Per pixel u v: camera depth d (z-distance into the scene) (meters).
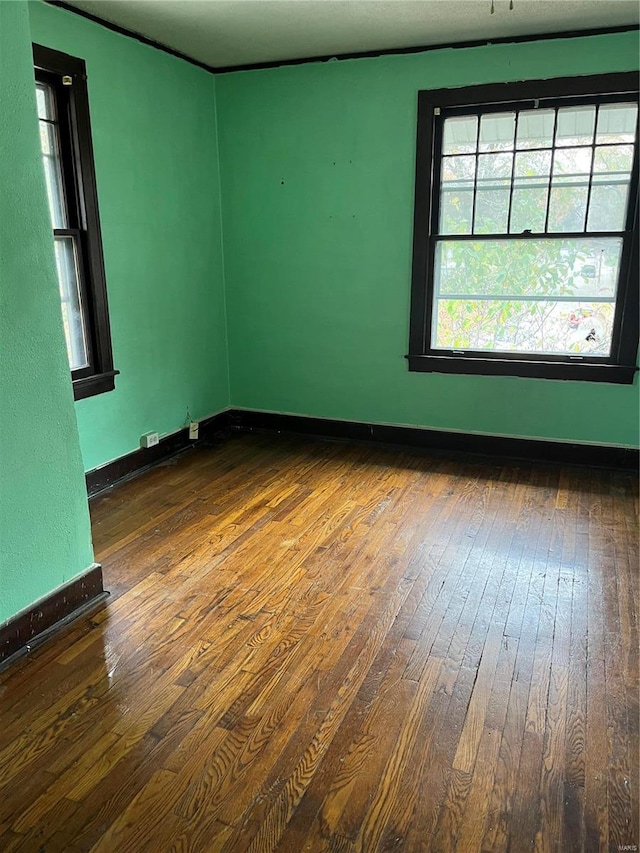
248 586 2.64
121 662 2.15
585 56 3.50
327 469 4.03
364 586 2.64
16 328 2.10
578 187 3.71
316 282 4.42
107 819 1.56
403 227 4.09
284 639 2.29
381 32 3.53
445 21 3.36
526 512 3.36
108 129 3.46
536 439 4.12
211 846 1.49
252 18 3.33
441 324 4.22
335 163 4.15
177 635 2.31
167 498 3.57
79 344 3.52
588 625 2.37
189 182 4.18
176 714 1.92
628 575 2.72
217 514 3.36
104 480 3.71
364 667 2.13
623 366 3.79
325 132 4.12
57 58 3.09
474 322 4.13
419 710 1.93
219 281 4.63
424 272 4.09
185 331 4.31
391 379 4.40
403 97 3.88
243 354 4.79
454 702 1.97
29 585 2.24
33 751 1.77
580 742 1.80
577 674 2.10
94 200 3.41
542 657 2.18
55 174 3.29
